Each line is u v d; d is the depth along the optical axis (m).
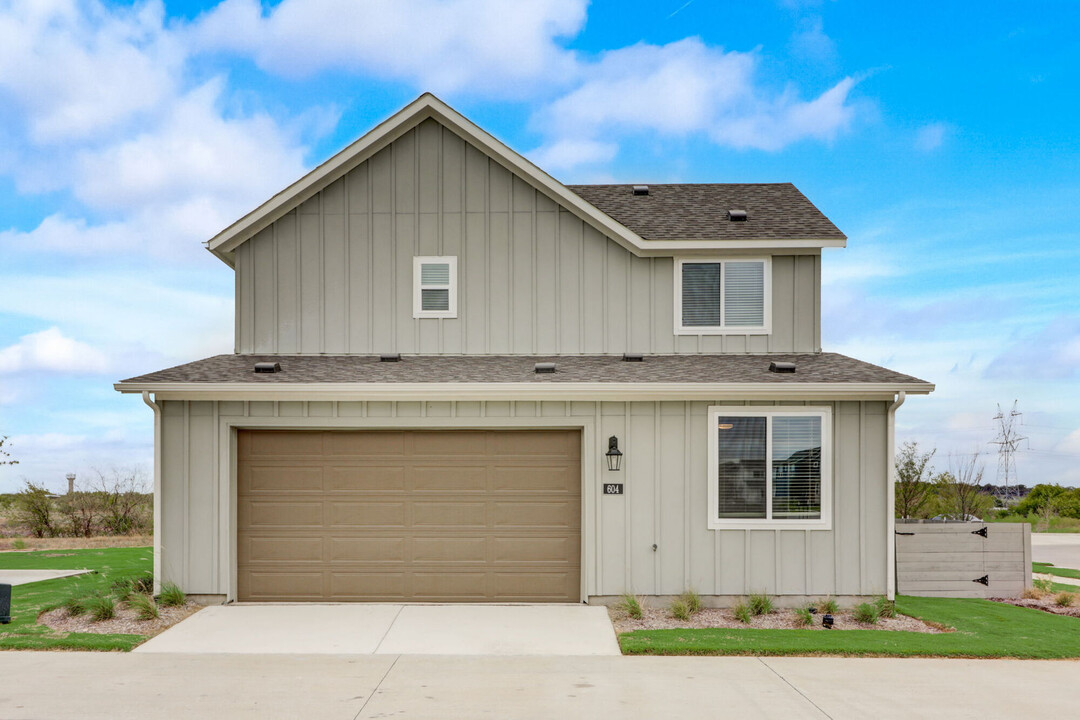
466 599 10.34
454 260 11.65
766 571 10.05
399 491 10.43
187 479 10.13
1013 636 8.72
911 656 7.90
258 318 11.63
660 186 14.76
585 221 11.70
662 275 11.79
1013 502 30.45
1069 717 6.02
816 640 8.33
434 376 10.24
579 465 10.46
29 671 7.13
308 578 10.35
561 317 11.65
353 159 11.66
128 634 8.45
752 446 10.18
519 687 6.76
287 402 10.30
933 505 18.73
